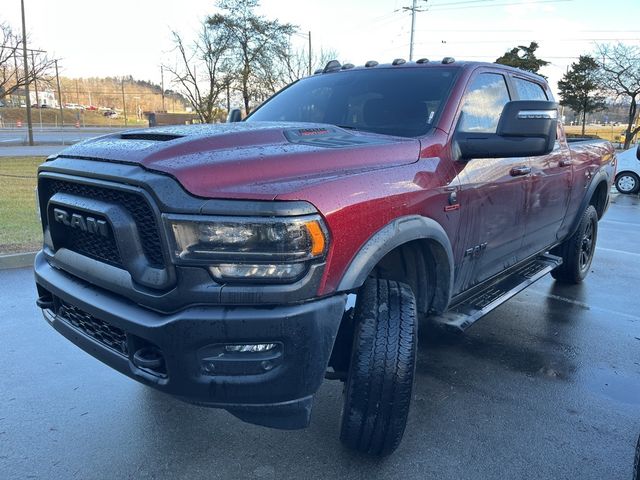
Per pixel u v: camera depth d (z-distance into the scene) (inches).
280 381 84.4
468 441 117.9
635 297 224.4
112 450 112.6
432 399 135.8
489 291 156.2
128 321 87.1
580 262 232.8
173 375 84.6
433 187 111.8
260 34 992.9
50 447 113.2
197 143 93.8
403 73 145.9
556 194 180.7
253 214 81.1
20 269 234.7
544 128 111.3
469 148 120.9
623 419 128.7
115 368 94.7
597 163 222.7
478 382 145.6
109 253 95.6
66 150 109.3
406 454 112.8
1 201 396.5
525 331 183.6
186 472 106.1
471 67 140.6
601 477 107.1
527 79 171.3
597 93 1736.0
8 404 129.3
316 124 123.7
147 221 85.9
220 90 992.9
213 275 81.7
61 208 102.1
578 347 170.9
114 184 87.9
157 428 120.9
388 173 102.4
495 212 139.4
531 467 109.7
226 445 115.0
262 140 100.5
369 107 137.9
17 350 157.9
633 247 325.1
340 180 91.9
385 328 98.3
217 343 82.3
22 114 3122.5
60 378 142.6
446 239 116.4
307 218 83.4
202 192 81.8
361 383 97.3
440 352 165.0
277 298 82.2
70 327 105.1
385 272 115.5
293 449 113.8
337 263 88.0
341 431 102.9
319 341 85.4
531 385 144.6
